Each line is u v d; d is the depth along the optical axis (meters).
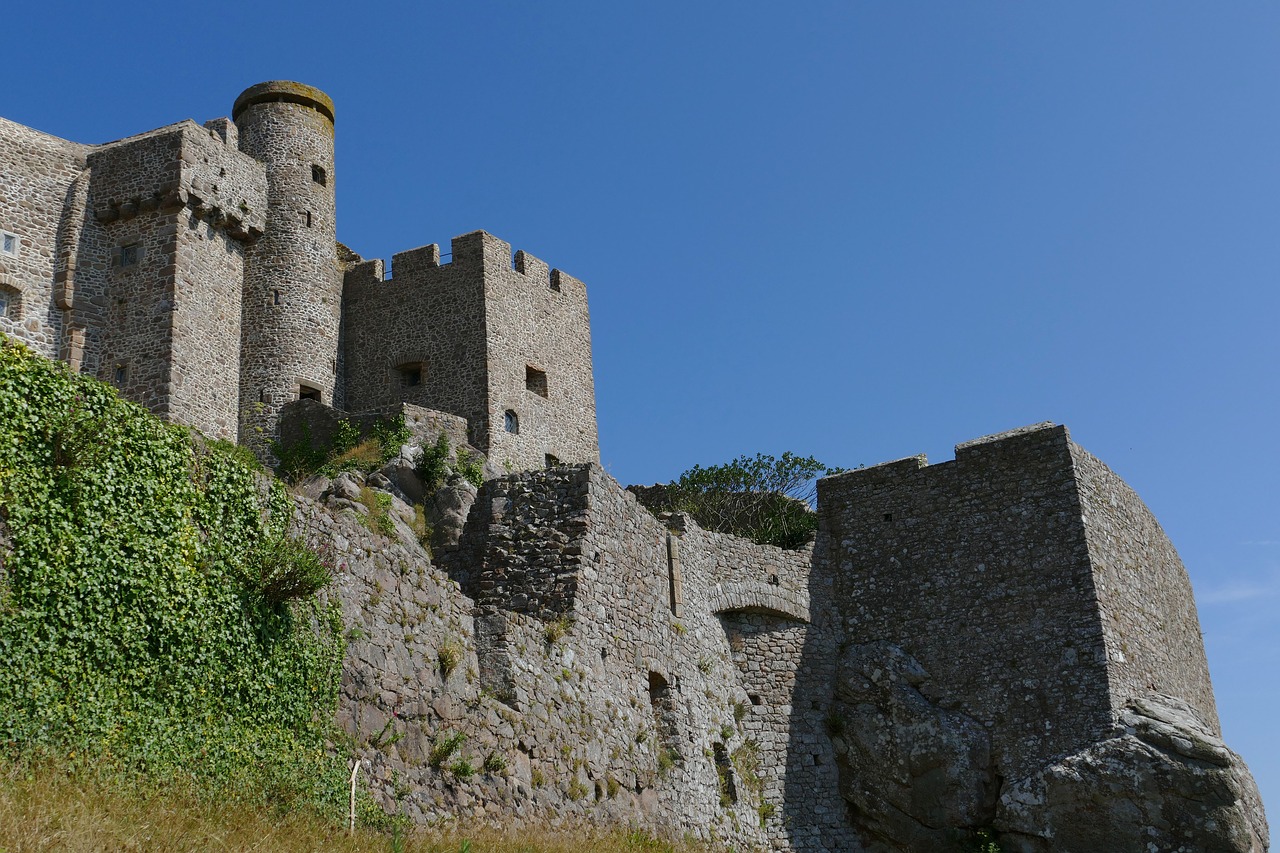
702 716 29.30
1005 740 31.09
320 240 44.94
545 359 46.22
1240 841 28.30
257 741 17.12
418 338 44.59
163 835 13.89
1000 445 33.75
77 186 38.56
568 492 27.09
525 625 23.48
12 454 15.66
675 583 29.78
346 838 16.66
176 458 17.67
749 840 29.16
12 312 36.38
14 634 14.77
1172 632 35.06
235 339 40.09
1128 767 29.38
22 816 12.94
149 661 16.17
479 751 20.91
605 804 23.73
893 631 33.47
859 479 35.34
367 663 19.47
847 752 32.34
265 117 45.34
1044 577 32.06
